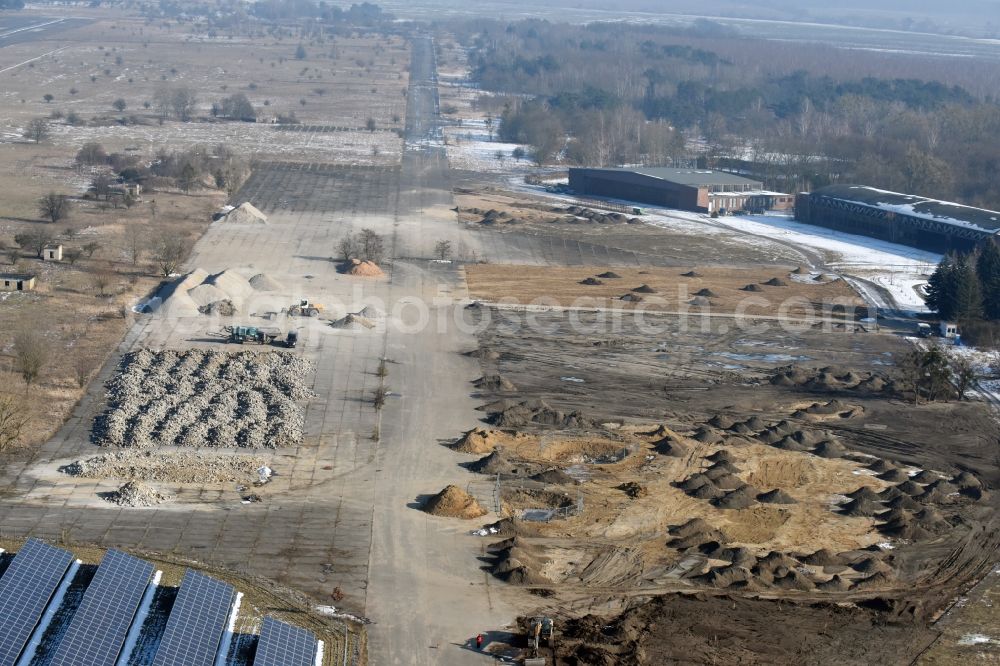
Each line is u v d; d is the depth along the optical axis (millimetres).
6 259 121562
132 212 149250
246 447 79125
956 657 57812
